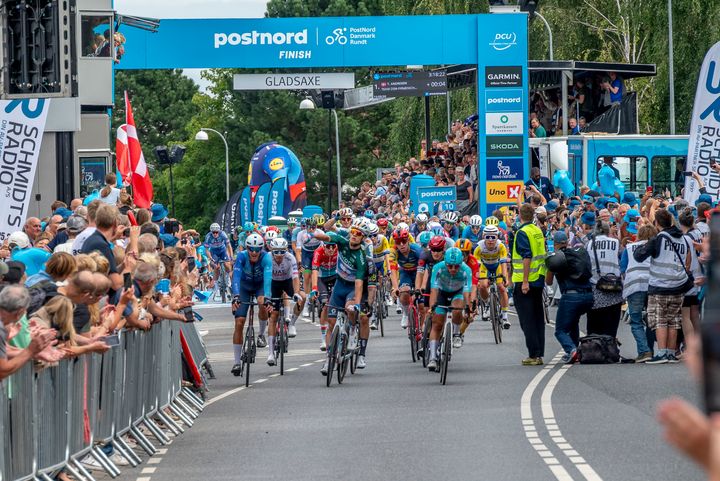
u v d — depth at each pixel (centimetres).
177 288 3048
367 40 7631
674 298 3744
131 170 5075
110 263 2488
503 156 7988
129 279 2511
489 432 2512
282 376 3925
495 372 3741
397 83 8988
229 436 2598
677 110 9881
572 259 3878
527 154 7994
